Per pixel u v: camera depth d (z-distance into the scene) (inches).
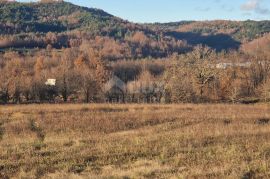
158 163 774.5
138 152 884.6
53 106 2043.6
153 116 1568.7
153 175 676.7
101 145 973.2
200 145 943.0
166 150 886.4
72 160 827.4
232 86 3312.0
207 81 3243.1
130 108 1988.2
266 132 1100.5
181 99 3061.0
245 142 956.6
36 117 1560.0
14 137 1177.4
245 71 3821.4
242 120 1453.0
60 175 702.5
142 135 1135.0
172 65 3804.1
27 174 721.6
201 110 1923.0
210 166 725.9
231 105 2357.3
